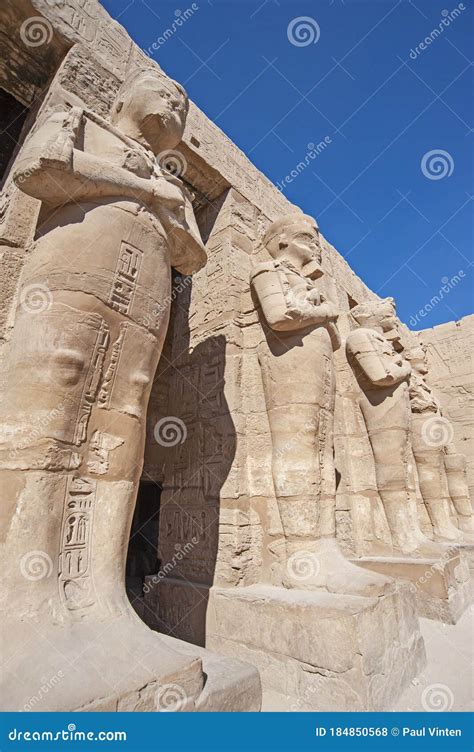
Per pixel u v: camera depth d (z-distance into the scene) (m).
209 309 5.53
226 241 5.71
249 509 4.45
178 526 5.04
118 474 2.50
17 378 2.30
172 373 5.90
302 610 3.24
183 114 3.60
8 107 5.60
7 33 4.27
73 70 4.27
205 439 4.97
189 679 1.97
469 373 12.28
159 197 2.98
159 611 4.68
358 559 5.46
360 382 6.43
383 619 3.28
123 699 1.71
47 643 1.82
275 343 4.51
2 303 2.97
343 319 6.96
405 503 5.78
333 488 4.29
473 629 4.57
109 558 2.34
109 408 2.52
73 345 2.37
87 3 4.69
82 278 2.49
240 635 3.64
